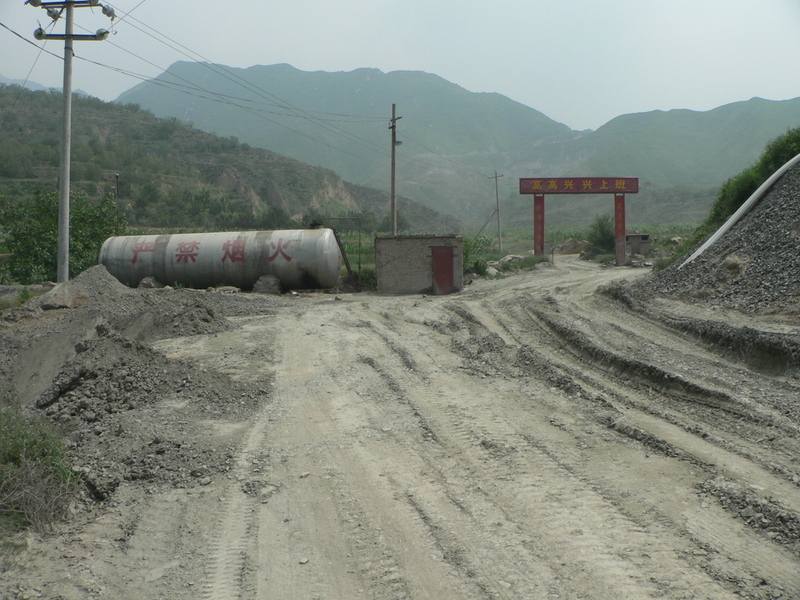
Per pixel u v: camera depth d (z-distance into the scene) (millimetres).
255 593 4559
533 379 10516
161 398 9906
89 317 15812
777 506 5355
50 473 6316
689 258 18797
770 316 12344
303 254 26812
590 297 19438
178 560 5094
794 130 24234
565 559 4797
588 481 6266
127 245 28750
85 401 9469
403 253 27578
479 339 14234
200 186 166250
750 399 8164
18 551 5160
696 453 6754
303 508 5969
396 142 36562
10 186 125875
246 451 7539
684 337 12578
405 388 10281
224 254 27453
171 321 16516
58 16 21734
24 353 13508
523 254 59656
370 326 17016
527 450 7211
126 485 6672
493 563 4793
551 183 50125
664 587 4352
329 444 7738
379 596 4438
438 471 6742
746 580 4383
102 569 4957
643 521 5359
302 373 11711
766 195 19234
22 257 34125
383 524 5551
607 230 54938
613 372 10641
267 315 19984
